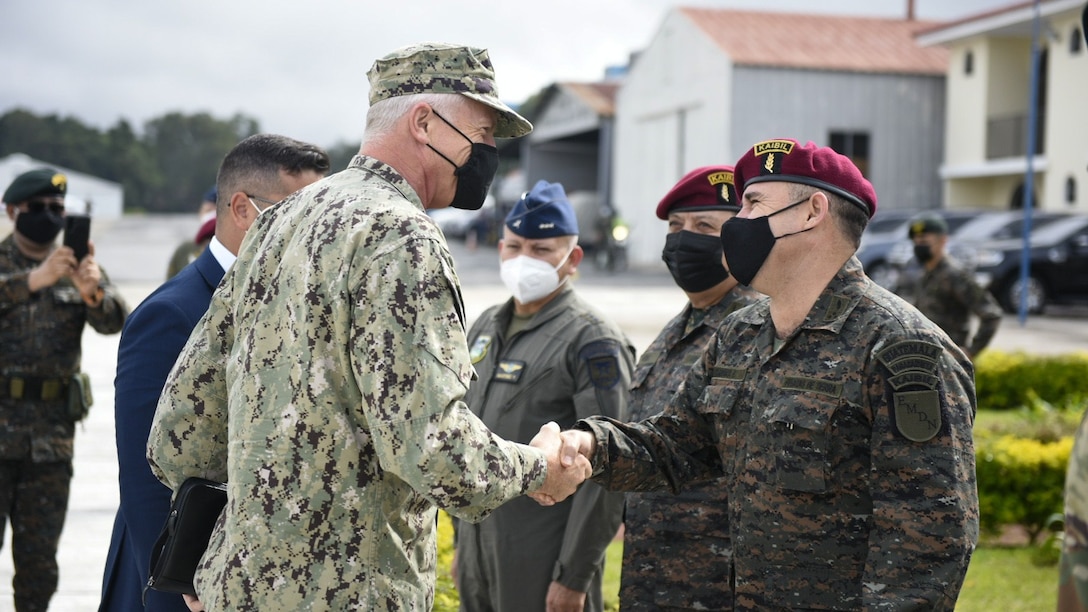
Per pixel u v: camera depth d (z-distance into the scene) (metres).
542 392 3.46
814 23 29.50
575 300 3.59
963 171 26.59
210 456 2.30
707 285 3.11
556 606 3.30
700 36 28.92
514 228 3.54
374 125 2.24
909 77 28.05
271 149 2.85
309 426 2.00
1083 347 15.05
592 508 3.25
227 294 2.27
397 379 1.94
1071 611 1.52
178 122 126.12
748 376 2.41
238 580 2.02
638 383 3.17
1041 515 6.01
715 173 3.12
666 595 2.93
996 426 7.22
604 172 36.78
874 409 2.20
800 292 2.35
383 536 2.05
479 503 2.01
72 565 5.16
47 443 4.15
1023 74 26.30
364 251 2.00
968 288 7.03
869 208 2.37
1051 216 20.33
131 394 2.57
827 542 2.24
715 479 2.91
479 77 2.24
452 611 3.89
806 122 27.67
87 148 116.94
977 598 5.07
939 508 2.10
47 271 4.02
